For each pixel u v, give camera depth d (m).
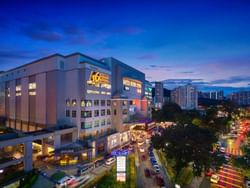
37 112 68.94
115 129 73.44
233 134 94.44
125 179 40.50
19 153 47.72
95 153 57.56
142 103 100.25
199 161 40.16
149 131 89.69
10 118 86.50
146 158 57.03
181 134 47.22
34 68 70.50
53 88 62.12
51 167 47.62
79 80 60.72
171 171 46.88
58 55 61.94
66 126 60.78
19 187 37.72
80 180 41.62
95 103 64.25
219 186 39.81
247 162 40.62
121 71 80.81
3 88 93.00
